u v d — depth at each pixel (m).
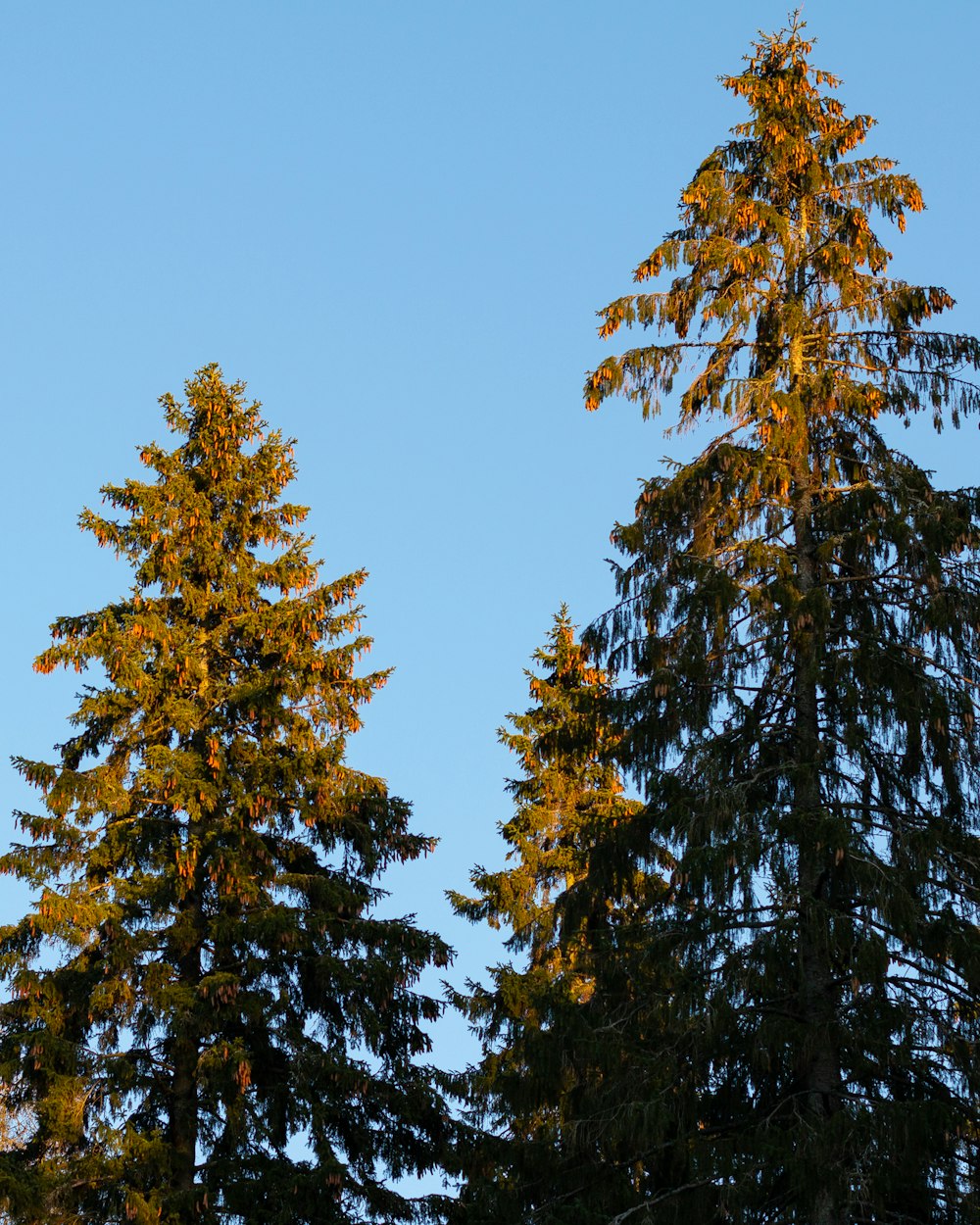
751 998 18.47
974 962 17.28
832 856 18.23
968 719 19.12
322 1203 21.59
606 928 19.14
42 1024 22.36
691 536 21.53
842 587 20.83
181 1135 22.48
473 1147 23.36
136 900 23.62
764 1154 17.03
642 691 20.42
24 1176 20.56
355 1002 23.62
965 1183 17.03
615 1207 18.08
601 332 23.00
